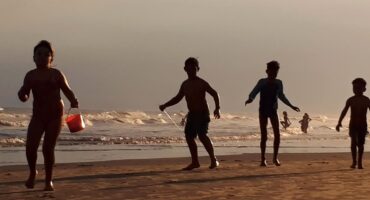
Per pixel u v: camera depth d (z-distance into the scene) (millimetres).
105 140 24266
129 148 20172
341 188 7977
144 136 29516
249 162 13148
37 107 7586
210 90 11164
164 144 22750
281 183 8625
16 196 7219
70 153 17516
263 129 11992
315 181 8898
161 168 11469
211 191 7680
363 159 14477
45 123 7625
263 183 8625
